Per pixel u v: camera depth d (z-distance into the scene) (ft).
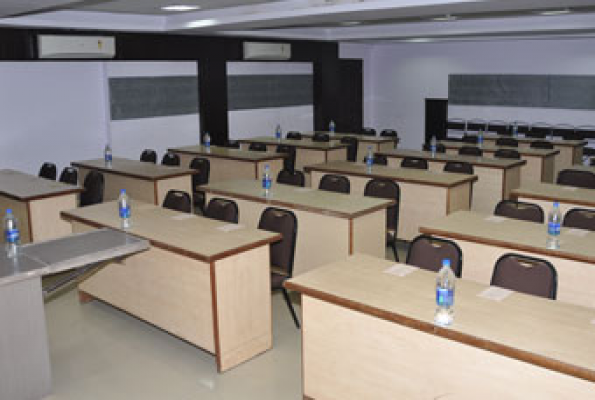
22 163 28.27
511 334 8.66
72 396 12.42
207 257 12.25
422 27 33.83
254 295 13.44
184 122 33.65
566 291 13.01
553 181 31.40
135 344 14.70
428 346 9.30
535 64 39.01
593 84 36.86
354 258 12.14
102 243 12.95
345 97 45.27
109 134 30.60
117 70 30.27
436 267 12.31
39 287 11.82
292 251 14.78
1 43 25.27
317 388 11.09
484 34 33.04
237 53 34.55
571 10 23.31
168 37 30.91
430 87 44.11
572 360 7.88
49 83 28.63
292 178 21.81
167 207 17.87
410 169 22.95
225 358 13.15
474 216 15.83
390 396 9.99
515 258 11.35
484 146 31.78
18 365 11.78
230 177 28.12
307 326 10.95
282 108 39.42
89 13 26.81
